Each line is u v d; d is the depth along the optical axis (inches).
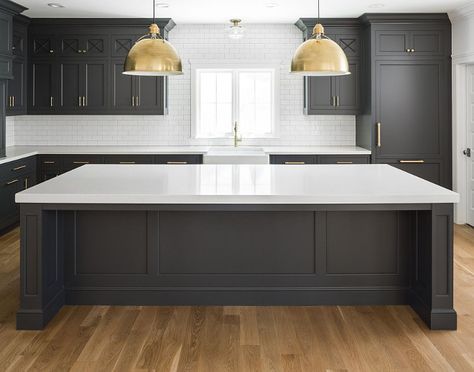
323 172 184.2
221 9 261.3
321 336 140.4
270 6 254.7
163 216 160.2
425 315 148.1
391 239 161.8
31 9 262.4
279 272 161.9
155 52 148.8
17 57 278.2
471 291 175.2
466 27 260.2
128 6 254.4
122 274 161.6
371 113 277.7
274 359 127.1
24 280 144.2
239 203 139.6
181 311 158.1
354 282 162.1
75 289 162.1
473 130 271.4
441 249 143.4
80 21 283.4
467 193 278.4
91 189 146.9
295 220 160.7
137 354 130.0
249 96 306.7
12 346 134.5
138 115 301.7
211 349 132.6
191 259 161.5
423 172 280.8
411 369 122.0
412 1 246.5
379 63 276.2
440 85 277.7
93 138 307.1
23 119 306.7
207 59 301.0
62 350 132.2
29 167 274.2
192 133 305.1
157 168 194.5
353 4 252.1
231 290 161.9
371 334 141.6
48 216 148.2
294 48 300.7
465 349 132.5
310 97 291.0
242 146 304.8
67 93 289.4
